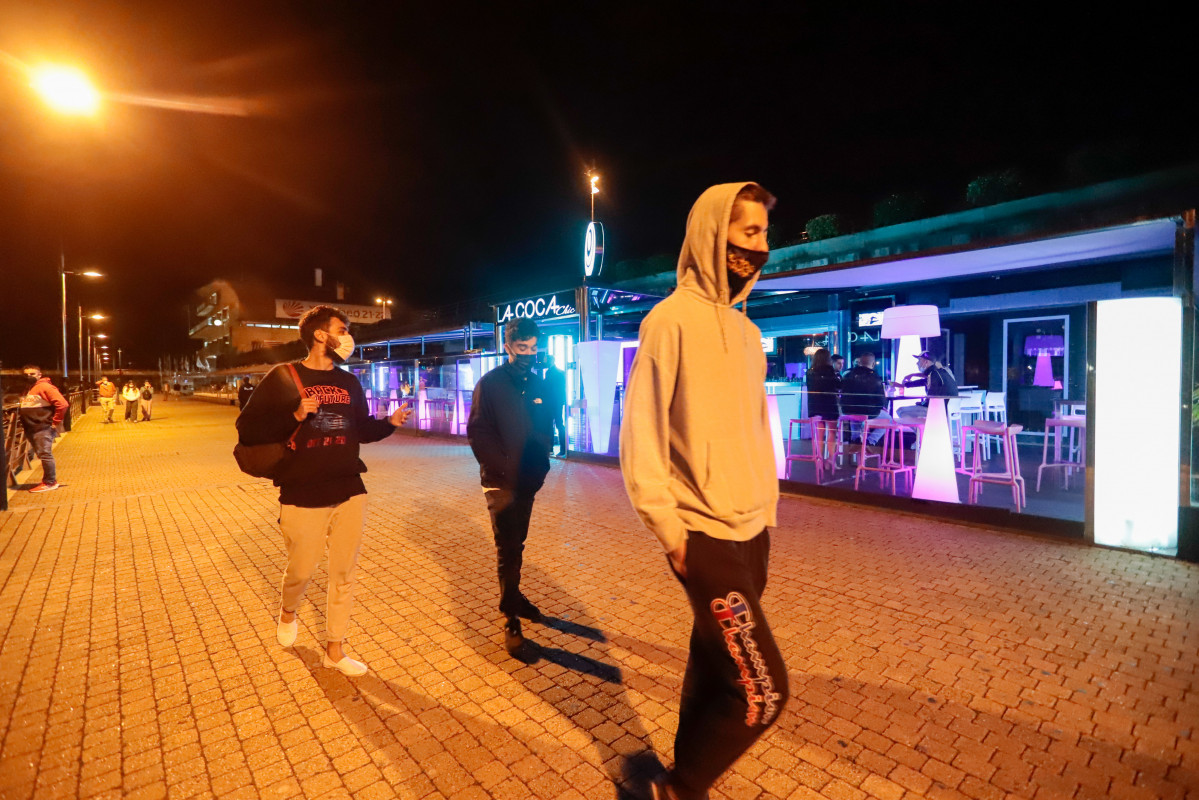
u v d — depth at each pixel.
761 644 1.65
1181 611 3.82
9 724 2.83
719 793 2.30
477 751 2.60
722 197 1.79
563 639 3.65
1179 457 4.77
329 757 2.57
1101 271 8.84
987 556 4.96
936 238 10.02
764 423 2.00
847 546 5.28
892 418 7.49
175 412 29.98
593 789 2.36
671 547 1.66
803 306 12.73
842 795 2.29
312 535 3.12
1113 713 2.77
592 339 11.44
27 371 8.83
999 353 10.46
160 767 2.51
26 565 5.18
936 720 2.74
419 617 4.01
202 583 4.72
